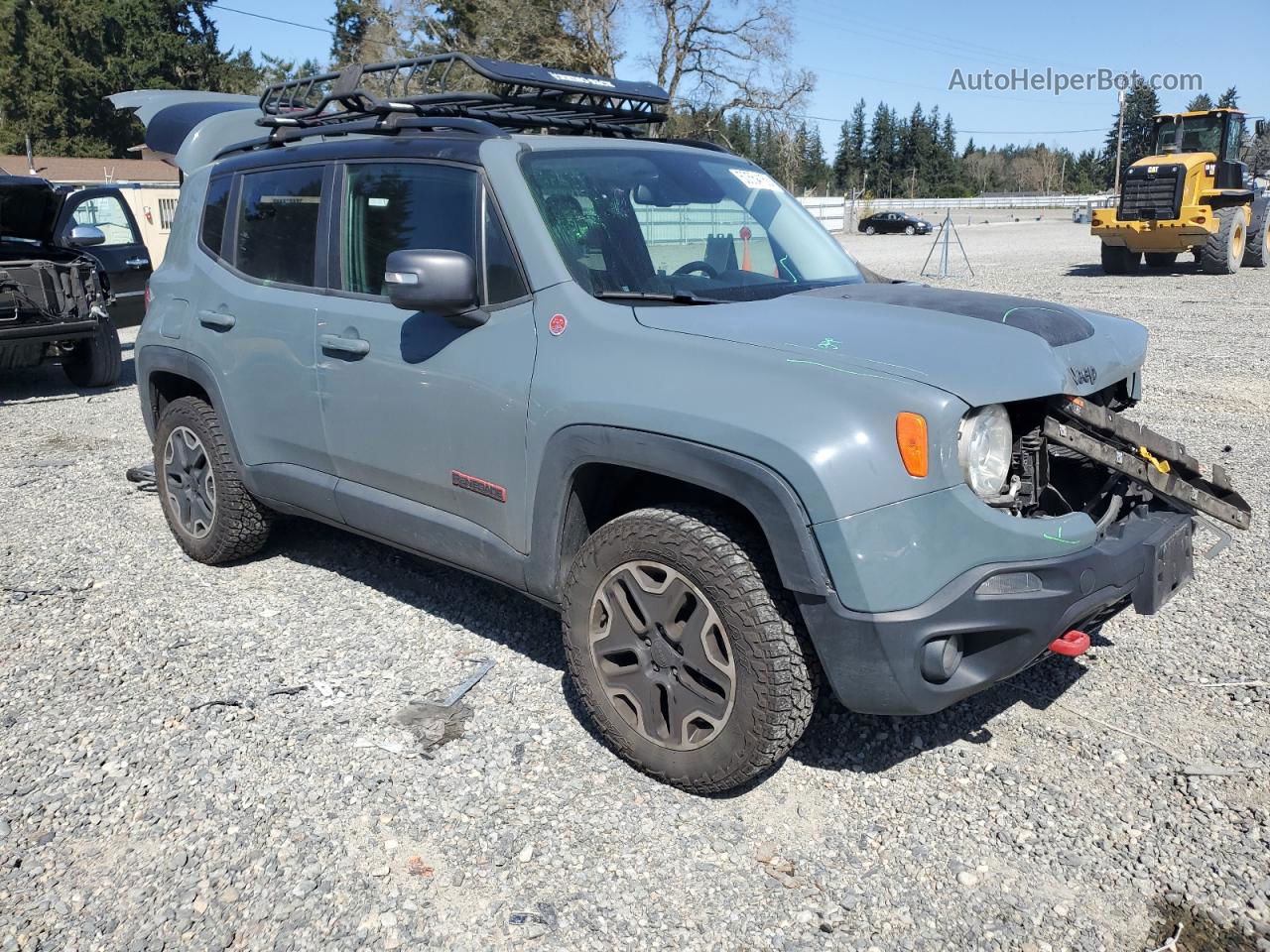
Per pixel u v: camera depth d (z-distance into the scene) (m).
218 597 4.59
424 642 4.14
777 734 2.87
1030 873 2.78
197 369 4.66
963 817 3.01
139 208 20.19
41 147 55.50
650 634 3.09
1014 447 2.91
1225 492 3.38
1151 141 20.58
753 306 3.29
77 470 6.84
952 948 2.52
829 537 2.65
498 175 3.51
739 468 2.76
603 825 2.97
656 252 3.59
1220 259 18.47
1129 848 2.86
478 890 2.71
